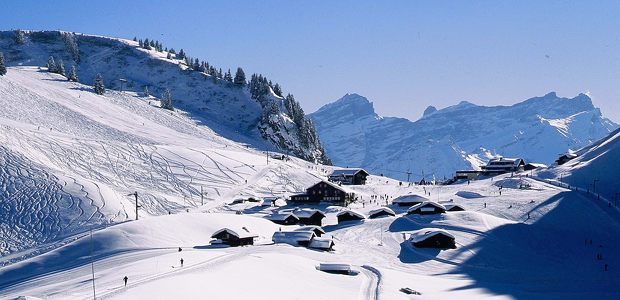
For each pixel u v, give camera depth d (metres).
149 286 52.44
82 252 89.81
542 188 154.38
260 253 83.88
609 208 129.25
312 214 126.00
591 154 187.50
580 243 110.50
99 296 53.06
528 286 77.44
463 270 89.25
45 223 113.94
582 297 69.31
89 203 123.50
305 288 65.88
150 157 181.00
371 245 104.06
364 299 62.94
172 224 103.06
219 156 193.38
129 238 94.62
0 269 84.81
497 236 108.38
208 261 77.12
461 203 139.75
